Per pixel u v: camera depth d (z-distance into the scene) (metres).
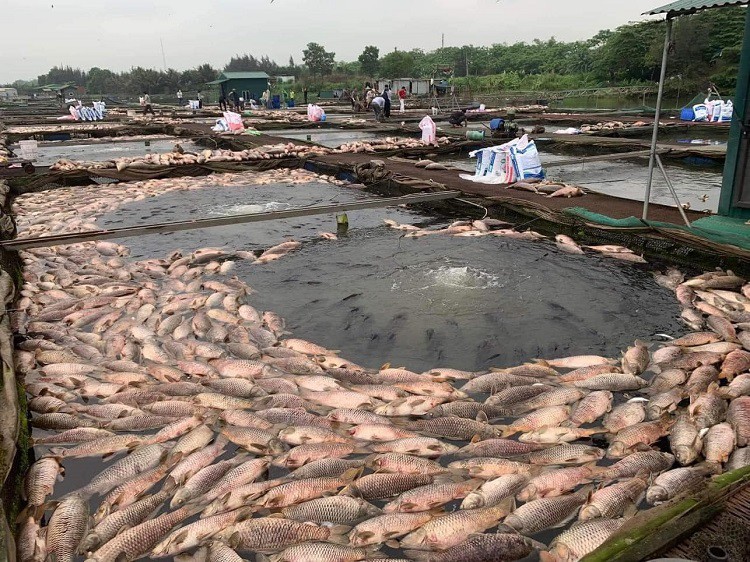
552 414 4.59
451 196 11.79
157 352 5.80
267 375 5.37
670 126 23.95
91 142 23.19
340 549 3.29
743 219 8.76
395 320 6.76
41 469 4.13
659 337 6.15
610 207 10.44
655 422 4.45
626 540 2.67
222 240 10.35
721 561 2.61
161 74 84.12
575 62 65.56
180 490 3.86
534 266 8.44
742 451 3.96
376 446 4.31
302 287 7.88
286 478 3.97
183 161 17.27
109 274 8.30
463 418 4.61
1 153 19.08
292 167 18.36
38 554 3.38
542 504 3.58
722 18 41.50
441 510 3.67
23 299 7.18
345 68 90.25
